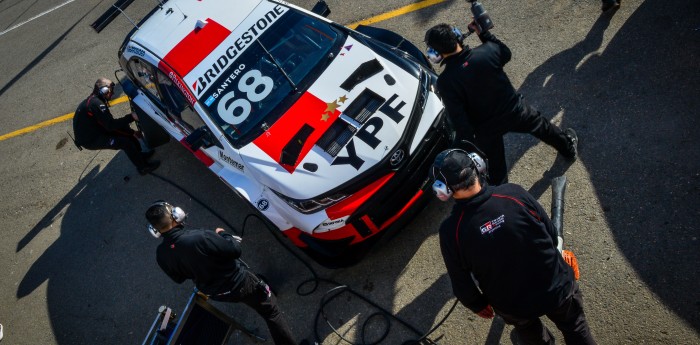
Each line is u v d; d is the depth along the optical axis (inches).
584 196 152.7
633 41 179.3
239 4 185.9
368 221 147.9
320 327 159.9
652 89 165.0
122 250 212.8
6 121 316.5
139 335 183.8
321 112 155.7
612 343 127.2
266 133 158.7
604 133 163.0
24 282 220.2
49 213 244.8
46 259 224.8
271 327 145.3
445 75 126.3
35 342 197.2
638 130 158.4
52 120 299.3
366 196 144.7
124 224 221.9
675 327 123.6
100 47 332.2
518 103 133.9
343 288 164.1
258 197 160.2
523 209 92.6
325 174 145.5
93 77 311.4
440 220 166.7
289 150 152.3
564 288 97.5
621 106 166.1
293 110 159.6
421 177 153.2
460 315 144.8
